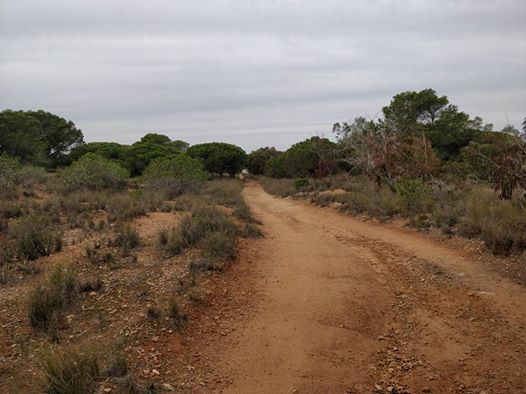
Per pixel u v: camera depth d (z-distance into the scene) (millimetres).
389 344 5527
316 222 14961
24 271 7305
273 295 7090
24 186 17562
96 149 45375
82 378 4109
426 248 9711
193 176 22625
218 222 10828
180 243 8930
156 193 18469
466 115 27672
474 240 9414
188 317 5945
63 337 5203
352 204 16547
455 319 6031
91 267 7609
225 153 48250
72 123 47500
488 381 4551
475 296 6668
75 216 11719
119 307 6055
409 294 7113
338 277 7961
